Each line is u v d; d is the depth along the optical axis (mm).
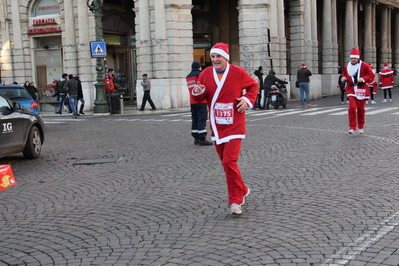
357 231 5246
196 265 4527
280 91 23500
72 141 14156
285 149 10906
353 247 4781
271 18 28531
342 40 44406
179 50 26781
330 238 5070
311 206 6301
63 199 7344
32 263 4793
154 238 5348
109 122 19812
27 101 15656
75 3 28328
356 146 10828
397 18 50969
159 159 10406
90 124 19297
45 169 9930
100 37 28328
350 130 12789
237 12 33094
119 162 10297
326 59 35406
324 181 7668
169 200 6965
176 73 26719
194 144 12352
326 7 35062
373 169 8375
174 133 14875
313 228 5418
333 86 35406
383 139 11641
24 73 30141
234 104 6051
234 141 6051
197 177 8422
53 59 29844
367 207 6125
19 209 6895
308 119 17344
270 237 5195
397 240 4922
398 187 7059
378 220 5590
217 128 6117
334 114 18844
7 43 30125
